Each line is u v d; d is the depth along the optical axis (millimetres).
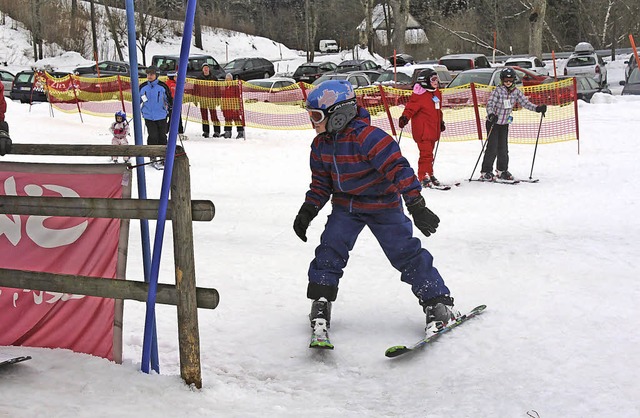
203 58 34750
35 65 43938
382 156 4258
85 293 3900
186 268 3713
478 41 51031
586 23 51438
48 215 3914
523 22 52688
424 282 4625
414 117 10875
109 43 50656
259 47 59688
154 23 53344
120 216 3805
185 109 19297
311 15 57812
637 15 48750
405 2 43812
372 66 39000
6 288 4227
